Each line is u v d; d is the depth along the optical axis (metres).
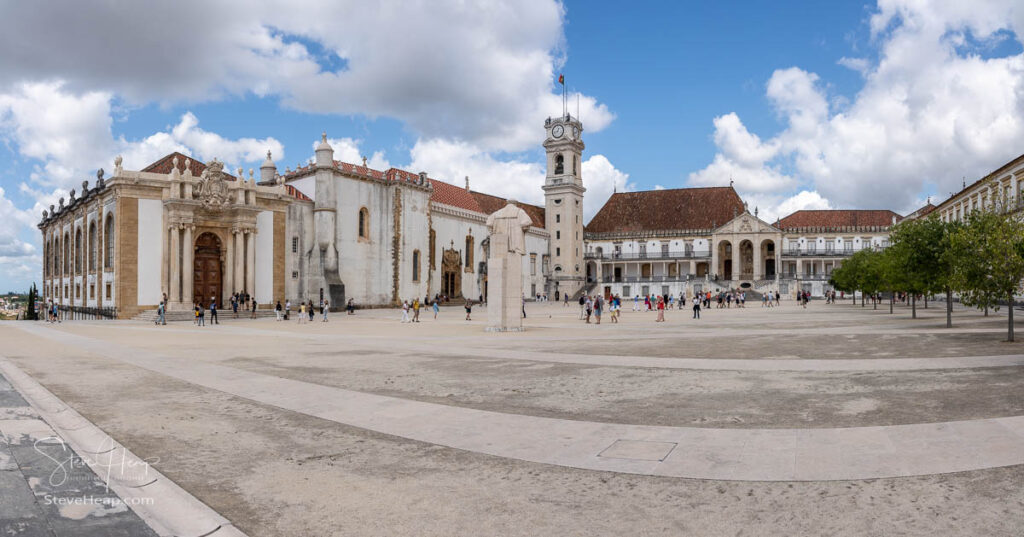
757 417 11.33
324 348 25.61
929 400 12.47
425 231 84.12
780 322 40.97
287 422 11.38
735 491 7.45
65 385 15.68
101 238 60.19
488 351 23.62
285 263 66.12
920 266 34.12
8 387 14.98
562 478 8.05
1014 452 8.66
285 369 18.70
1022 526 6.24
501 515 6.77
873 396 13.09
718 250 124.25
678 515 6.72
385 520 6.64
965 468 8.05
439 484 7.85
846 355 20.64
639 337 29.62
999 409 11.43
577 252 123.62
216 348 25.83
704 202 132.00
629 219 135.25
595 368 18.34
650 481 7.87
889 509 6.76
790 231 123.31
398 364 19.81
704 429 10.46
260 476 8.20
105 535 6.00
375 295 76.75
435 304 57.22
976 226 27.73
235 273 60.41
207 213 58.53
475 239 98.69
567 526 6.45
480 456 9.10
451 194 99.06
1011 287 24.16
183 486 7.79
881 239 120.00
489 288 35.34
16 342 29.27
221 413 12.19
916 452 8.78
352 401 13.32
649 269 132.38
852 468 8.18
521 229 35.56
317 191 70.81
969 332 28.77
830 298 90.69
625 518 6.66
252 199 61.34
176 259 56.22
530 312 66.62
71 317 70.62
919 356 19.84
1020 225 24.64
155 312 53.81
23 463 8.36
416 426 11.00
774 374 16.62
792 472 8.09
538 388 14.87
